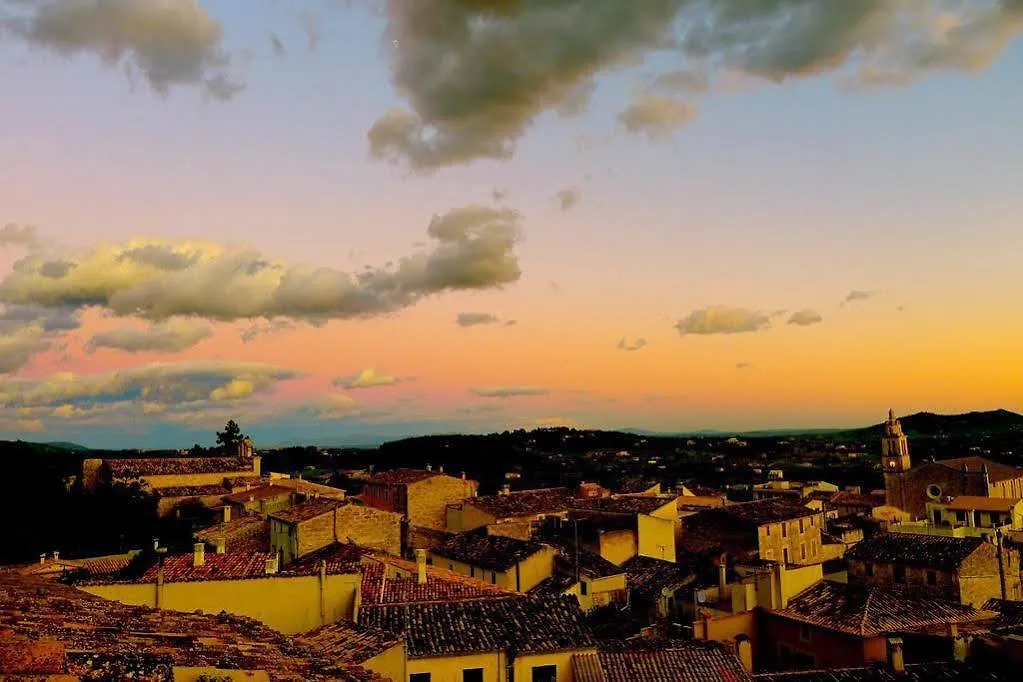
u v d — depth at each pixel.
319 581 37.03
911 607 47.62
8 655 9.88
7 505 90.88
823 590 49.97
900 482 132.12
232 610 35.88
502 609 38.12
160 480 118.81
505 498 90.25
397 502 92.25
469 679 33.78
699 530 85.75
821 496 134.75
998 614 48.97
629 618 57.38
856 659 42.84
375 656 29.27
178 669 10.89
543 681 35.06
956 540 61.00
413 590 40.50
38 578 24.02
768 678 37.75
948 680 37.69
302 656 16.55
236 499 103.94
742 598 50.00
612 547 73.94
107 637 12.85
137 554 68.88
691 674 36.25
